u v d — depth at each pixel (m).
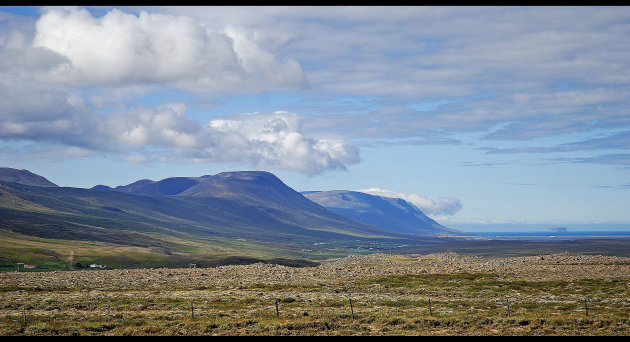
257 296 93.94
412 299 91.00
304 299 90.06
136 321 67.31
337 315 72.06
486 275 130.00
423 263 174.62
